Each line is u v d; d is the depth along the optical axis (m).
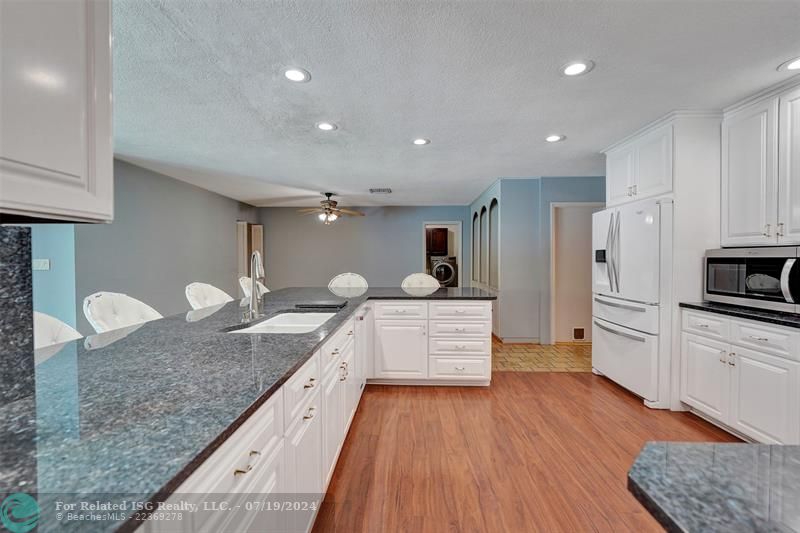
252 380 0.96
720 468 0.57
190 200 5.17
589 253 4.93
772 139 2.21
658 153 2.79
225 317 2.04
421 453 2.12
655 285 2.70
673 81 2.14
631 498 1.73
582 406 2.82
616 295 3.09
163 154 3.64
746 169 2.38
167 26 1.62
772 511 0.47
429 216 7.59
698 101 2.41
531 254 4.88
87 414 0.75
